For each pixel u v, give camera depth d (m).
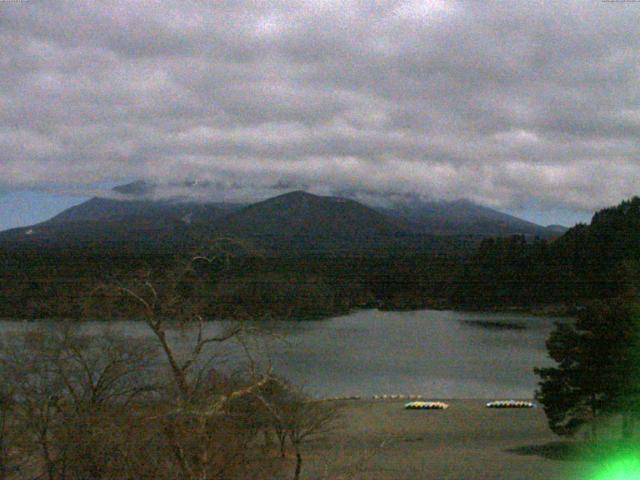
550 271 165.12
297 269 126.06
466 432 68.06
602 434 63.97
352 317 160.75
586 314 58.19
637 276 128.00
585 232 168.12
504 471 48.56
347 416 71.56
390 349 130.75
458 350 133.00
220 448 22.25
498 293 171.12
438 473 46.12
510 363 121.75
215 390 22.86
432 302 175.25
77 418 26.92
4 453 30.88
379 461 47.28
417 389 101.56
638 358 56.31
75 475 25.98
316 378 100.69
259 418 27.23
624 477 48.12
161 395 26.34
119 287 24.27
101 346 35.44
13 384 32.22
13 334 36.72
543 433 68.12
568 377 59.12
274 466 30.42
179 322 24.23
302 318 128.62
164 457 22.47
